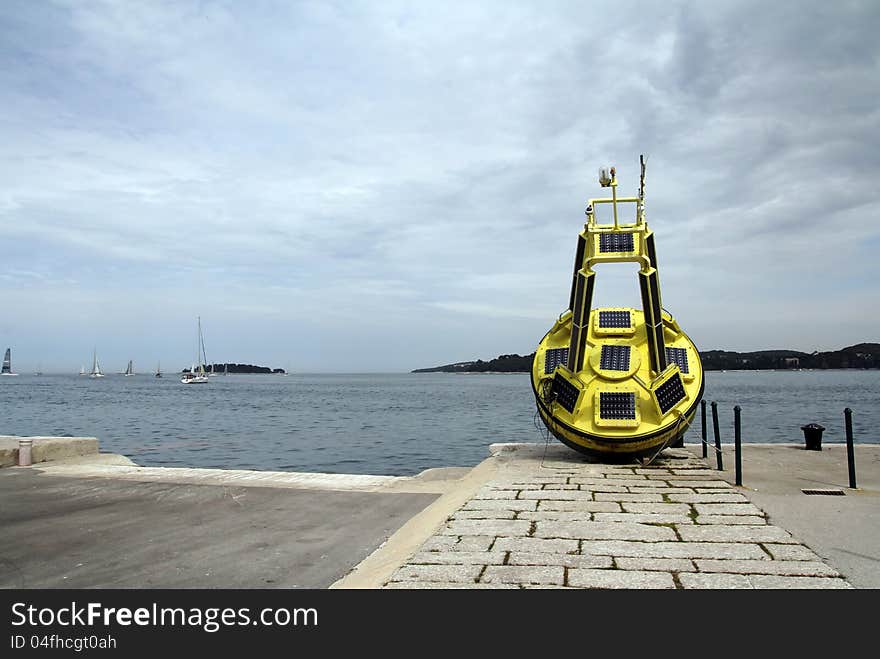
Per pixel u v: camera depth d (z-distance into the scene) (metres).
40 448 16.48
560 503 10.37
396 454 28.83
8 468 15.67
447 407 71.38
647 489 11.50
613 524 8.95
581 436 14.36
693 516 9.37
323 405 75.81
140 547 8.82
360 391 132.50
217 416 55.69
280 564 8.03
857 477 12.84
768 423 42.16
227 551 8.60
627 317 16.34
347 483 13.48
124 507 11.34
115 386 158.88
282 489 12.84
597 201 15.20
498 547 7.88
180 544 8.95
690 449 16.98
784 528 8.62
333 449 30.77
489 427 43.91
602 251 14.63
